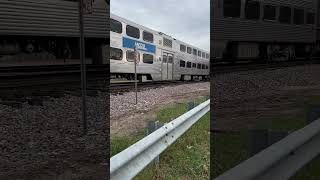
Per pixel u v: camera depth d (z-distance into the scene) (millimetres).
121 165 3830
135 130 9344
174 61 28594
